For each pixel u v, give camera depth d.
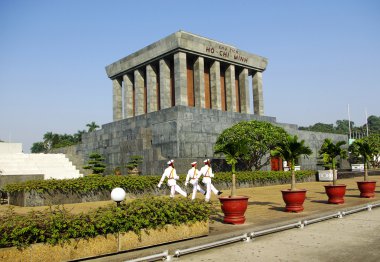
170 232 8.13
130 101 47.34
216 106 42.22
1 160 30.39
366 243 7.91
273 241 8.45
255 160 29.44
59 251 6.48
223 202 10.60
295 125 45.75
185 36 39.16
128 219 7.46
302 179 30.59
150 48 42.34
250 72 49.16
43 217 6.64
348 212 12.21
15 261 5.99
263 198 18.16
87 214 7.15
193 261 6.95
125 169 33.22
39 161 32.06
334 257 6.86
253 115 40.03
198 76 40.84
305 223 10.28
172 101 42.31
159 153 29.42
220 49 42.78
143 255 7.22
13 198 17.66
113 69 48.72
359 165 44.12
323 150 16.14
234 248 7.92
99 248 6.99
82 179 17.55
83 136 43.38
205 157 32.25
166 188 20.03
